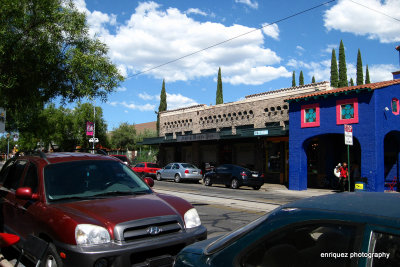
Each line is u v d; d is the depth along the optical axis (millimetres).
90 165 5266
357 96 17656
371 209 2051
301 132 20297
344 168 18531
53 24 10164
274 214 2428
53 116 38531
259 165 26000
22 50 9609
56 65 10742
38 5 9812
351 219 2010
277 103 24609
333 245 2012
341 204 2227
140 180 5477
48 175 4910
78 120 40438
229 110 28641
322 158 21969
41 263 4148
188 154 33531
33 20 9906
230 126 28469
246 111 27156
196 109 32344
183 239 4184
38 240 4211
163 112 36875
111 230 3838
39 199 4648
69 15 10719
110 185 5031
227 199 14016
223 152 29531
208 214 10102
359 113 17547
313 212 2199
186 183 26078
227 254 2471
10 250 6281
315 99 19625
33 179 5113
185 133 33562
